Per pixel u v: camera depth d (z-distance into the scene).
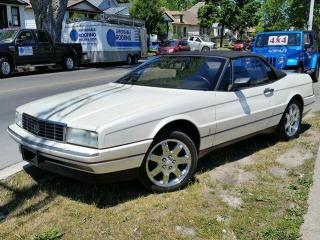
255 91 5.53
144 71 5.68
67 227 3.79
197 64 5.34
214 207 4.17
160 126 4.29
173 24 72.62
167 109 4.38
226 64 5.21
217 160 5.55
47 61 19.70
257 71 5.80
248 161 5.55
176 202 4.29
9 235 3.67
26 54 18.39
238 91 5.25
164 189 4.50
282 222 3.84
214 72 5.13
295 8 33.94
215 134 4.96
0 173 5.20
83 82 14.97
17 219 3.95
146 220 3.91
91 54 23.70
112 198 4.36
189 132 4.79
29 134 4.52
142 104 4.40
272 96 5.88
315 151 5.97
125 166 4.11
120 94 4.87
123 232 3.70
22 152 4.65
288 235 3.61
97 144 3.89
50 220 3.92
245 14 61.12
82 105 4.48
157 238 3.61
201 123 4.73
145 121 4.18
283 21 36.31
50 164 4.24
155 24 45.56
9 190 4.61
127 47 26.16
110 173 4.05
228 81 5.18
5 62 17.33
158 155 4.45
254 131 5.67
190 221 3.88
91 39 23.53
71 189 4.60
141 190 4.56
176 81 5.14
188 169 4.67
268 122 5.89
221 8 61.75
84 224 3.84
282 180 4.88
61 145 4.06
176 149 4.56
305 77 6.81
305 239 3.56
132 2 48.00
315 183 4.72
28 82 15.12
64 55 20.77
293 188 4.61
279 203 4.26
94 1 49.97
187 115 4.56
